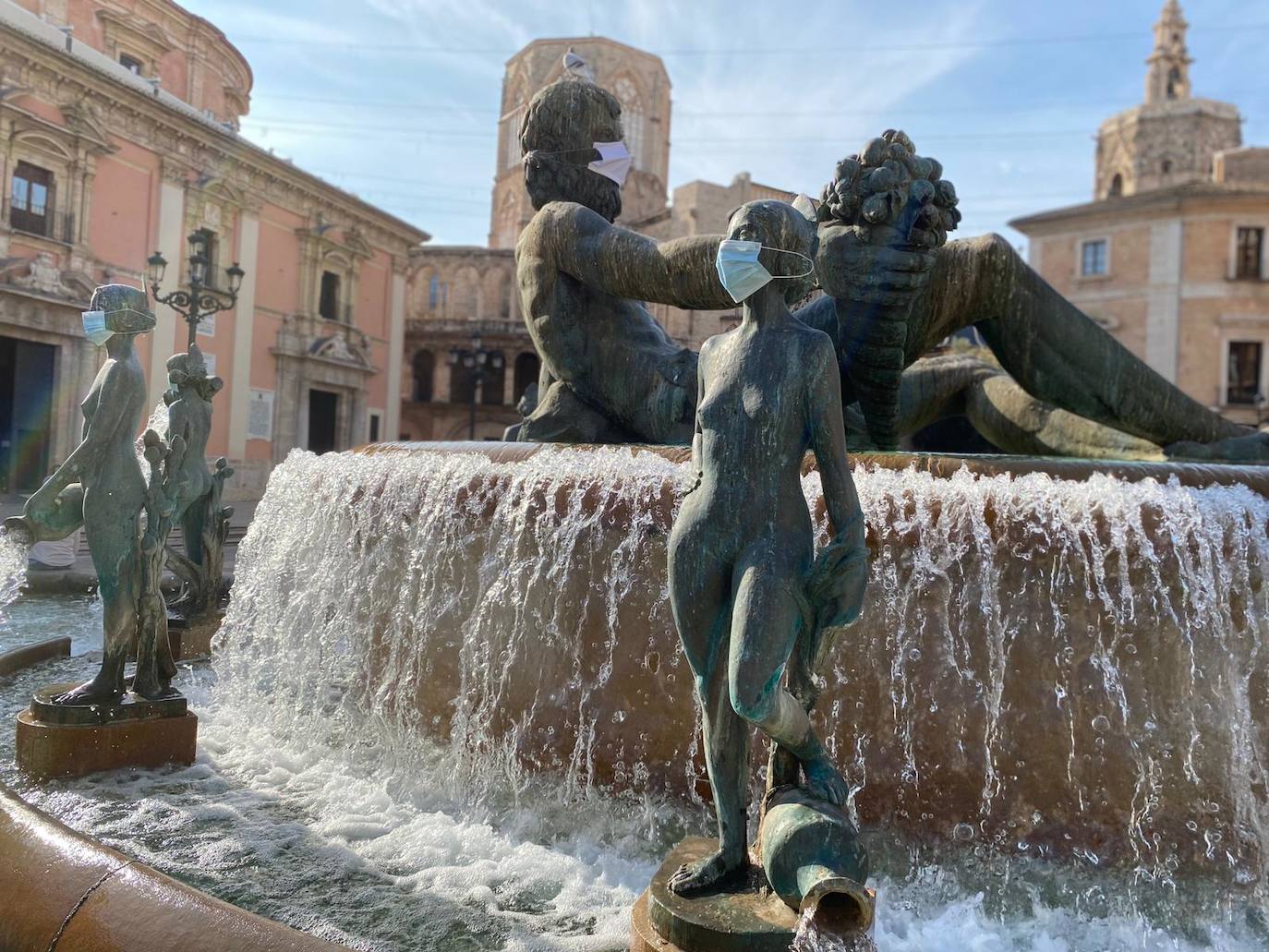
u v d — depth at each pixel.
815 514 3.25
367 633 4.20
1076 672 3.07
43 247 25.47
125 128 27.55
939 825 3.14
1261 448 4.75
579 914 2.66
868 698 3.22
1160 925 2.85
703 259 4.33
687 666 3.37
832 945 1.94
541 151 5.17
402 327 41.97
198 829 3.20
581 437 4.93
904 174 3.82
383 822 3.36
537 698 3.62
